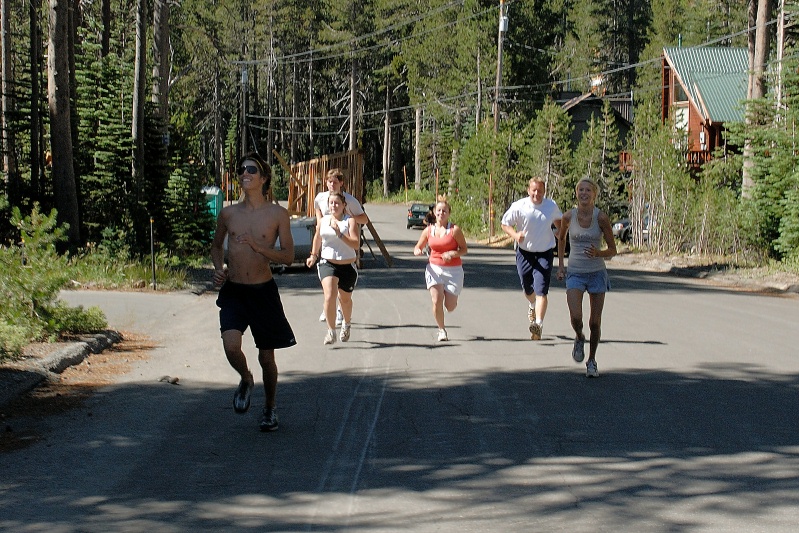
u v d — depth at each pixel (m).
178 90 64.06
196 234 26.69
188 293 18.03
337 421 7.92
